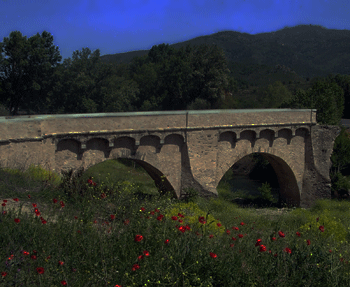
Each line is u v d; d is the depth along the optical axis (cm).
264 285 528
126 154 2020
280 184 3122
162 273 484
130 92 4850
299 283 539
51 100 4062
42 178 1347
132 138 2000
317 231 1108
